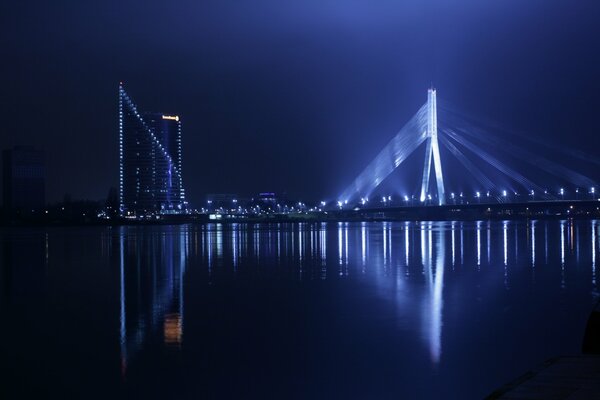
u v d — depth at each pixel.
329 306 35.59
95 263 65.06
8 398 20.67
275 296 39.66
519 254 66.88
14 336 28.98
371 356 24.75
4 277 52.88
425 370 22.91
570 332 28.16
